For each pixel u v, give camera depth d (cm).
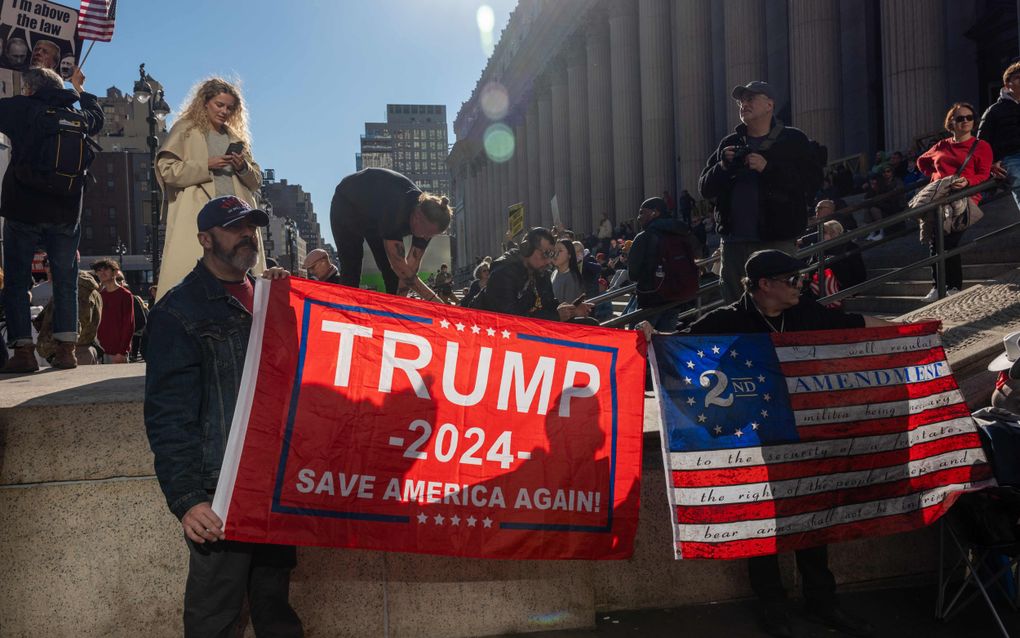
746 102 527
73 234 518
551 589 415
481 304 569
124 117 11112
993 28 2322
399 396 339
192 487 286
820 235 859
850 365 396
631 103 3644
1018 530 382
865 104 2869
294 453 317
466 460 349
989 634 401
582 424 368
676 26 3111
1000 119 689
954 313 556
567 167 4694
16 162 482
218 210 300
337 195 531
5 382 445
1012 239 813
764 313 410
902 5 1980
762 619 414
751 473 375
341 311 333
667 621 420
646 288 616
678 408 373
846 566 458
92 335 813
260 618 319
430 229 493
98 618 375
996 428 406
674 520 363
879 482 391
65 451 369
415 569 404
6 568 365
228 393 304
